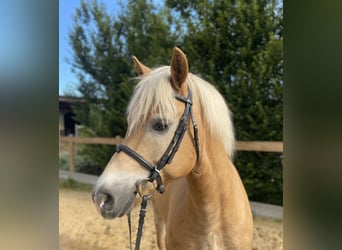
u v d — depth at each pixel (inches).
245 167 210.7
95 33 327.6
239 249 72.9
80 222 193.5
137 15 297.0
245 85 202.4
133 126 60.0
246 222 74.7
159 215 112.2
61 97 403.5
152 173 59.1
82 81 342.3
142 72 73.3
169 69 65.4
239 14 204.4
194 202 68.6
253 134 208.7
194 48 226.7
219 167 68.8
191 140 62.7
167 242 80.5
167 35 257.4
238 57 211.5
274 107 201.2
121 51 310.2
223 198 69.3
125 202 57.1
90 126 335.9
